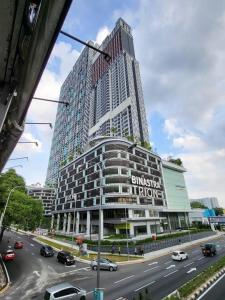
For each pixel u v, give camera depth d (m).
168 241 57.22
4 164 11.59
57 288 15.68
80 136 139.62
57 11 4.02
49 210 163.38
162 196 85.12
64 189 97.88
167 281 22.05
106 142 73.69
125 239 57.28
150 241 55.97
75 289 16.19
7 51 5.36
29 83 5.90
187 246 52.25
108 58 5.85
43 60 5.11
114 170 69.38
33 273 27.25
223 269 25.27
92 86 161.50
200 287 18.89
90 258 37.84
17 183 39.91
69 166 97.75
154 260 36.56
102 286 21.34
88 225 73.56
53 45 4.75
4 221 34.03
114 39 162.25
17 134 7.88
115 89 138.88
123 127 120.06
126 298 17.39
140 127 128.00
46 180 186.50
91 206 72.62
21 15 4.62
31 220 39.31
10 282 23.25
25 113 7.45
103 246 47.75
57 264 32.75
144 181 76.94
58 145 171.62
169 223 88.19
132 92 131.38
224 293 17.72
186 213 100.44
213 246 37.97
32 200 40.50
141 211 71.56
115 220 66.31
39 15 4.61
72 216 88.25
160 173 89.69
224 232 88.69
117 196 66.12
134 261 35.81
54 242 60.41
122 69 141.12
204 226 96.00
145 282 22.12
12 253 35.78
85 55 177.88
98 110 145.62
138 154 79.56
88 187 77.56
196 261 32.66
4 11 4.44
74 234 76.50
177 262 32.94
